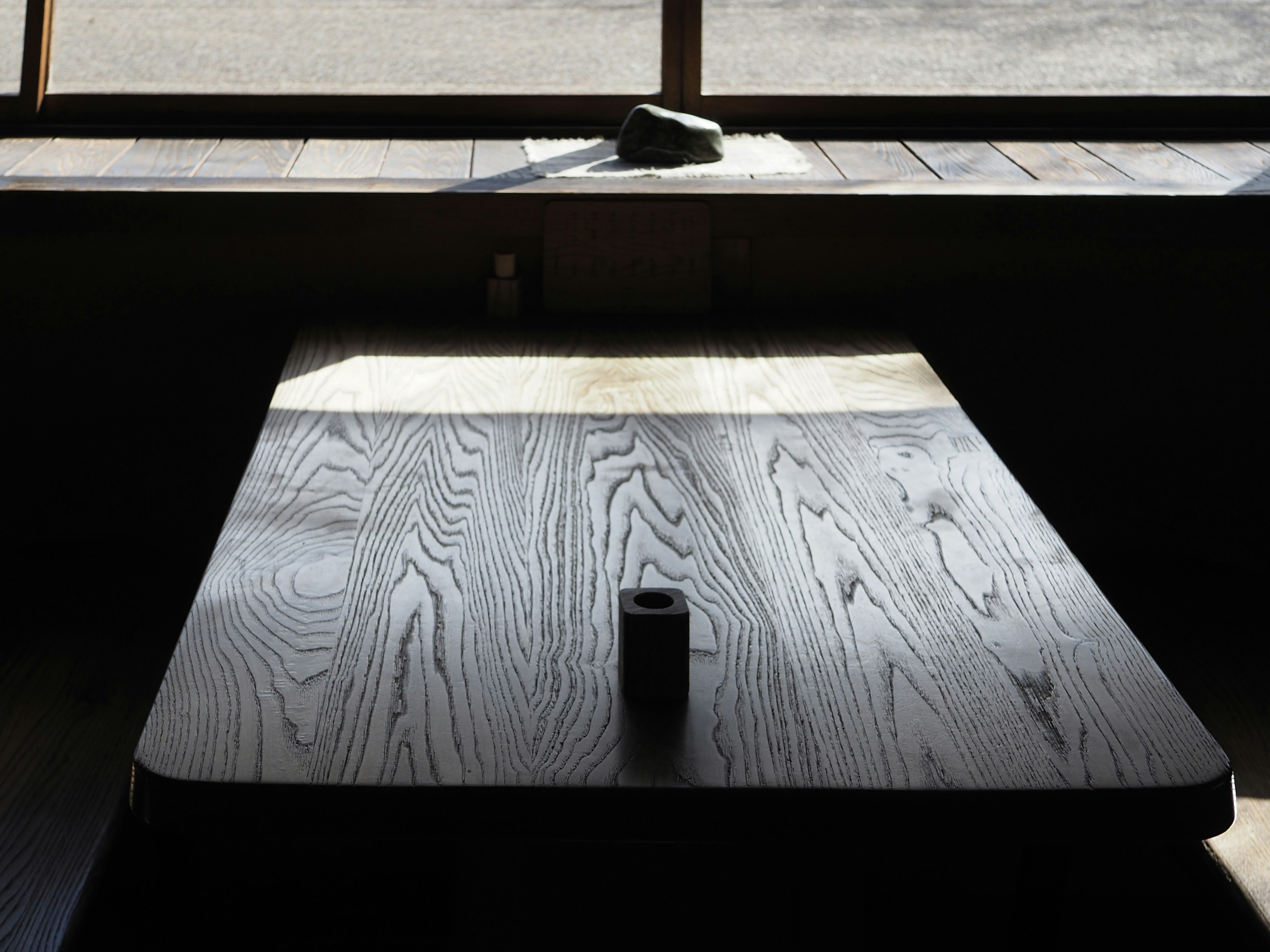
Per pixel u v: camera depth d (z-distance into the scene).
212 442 2.15
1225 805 0.82
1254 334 2.13
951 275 2.10
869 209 2.01
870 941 1.71
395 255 2.05
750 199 2.01
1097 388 2.17
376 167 2.14
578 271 2.03
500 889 0.98
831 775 0.81
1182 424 2.18
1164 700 0.91
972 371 2.16
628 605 0.92
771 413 1.54
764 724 0.87
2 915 1.13
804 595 1.08
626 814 0.80
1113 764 0.83
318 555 1.14
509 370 1.71
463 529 1.20
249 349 2.10
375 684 0.92
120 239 2.02
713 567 1.13
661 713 0.89
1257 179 2.07
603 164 2.16
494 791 0.80
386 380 1.66
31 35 2.29
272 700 0.90
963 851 1.86
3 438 2.12
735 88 2.44
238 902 1.76
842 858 0.97
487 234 2.03
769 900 1.47
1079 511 2.23
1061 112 2.39
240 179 2.02
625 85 2.46
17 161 2.11
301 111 2.36
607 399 1.59
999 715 0.89
